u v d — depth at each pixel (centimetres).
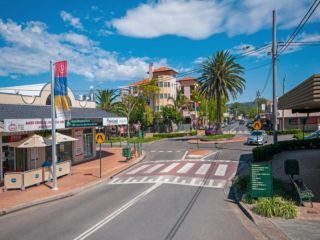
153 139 5212
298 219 998
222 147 3572
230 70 4425
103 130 5906
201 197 1390
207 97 4691
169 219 1060
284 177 1650
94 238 904
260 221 1002
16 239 938
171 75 7962
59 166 1988
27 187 1720
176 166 2330
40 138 1909
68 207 1307
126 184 1762
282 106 1817
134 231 949
